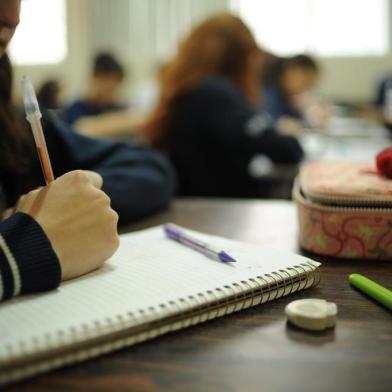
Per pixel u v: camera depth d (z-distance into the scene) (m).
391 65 4.02
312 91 3.79
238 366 0.33
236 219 0.76
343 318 0.40
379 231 0.54
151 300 0.38
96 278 0.43
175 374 0.32
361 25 4.05
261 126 1.50
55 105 3.08
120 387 0.30
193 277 0.43
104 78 3.02
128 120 2.25
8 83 0.68
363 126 2.77
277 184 1.55
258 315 0.40
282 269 0.45
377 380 0.31
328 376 0.31
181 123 1.53
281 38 4.22
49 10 4.44
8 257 0.39
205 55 1.54
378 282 0.48
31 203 0.44
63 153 0.78
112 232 0.46
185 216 0.78
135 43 4.39
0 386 0.30
